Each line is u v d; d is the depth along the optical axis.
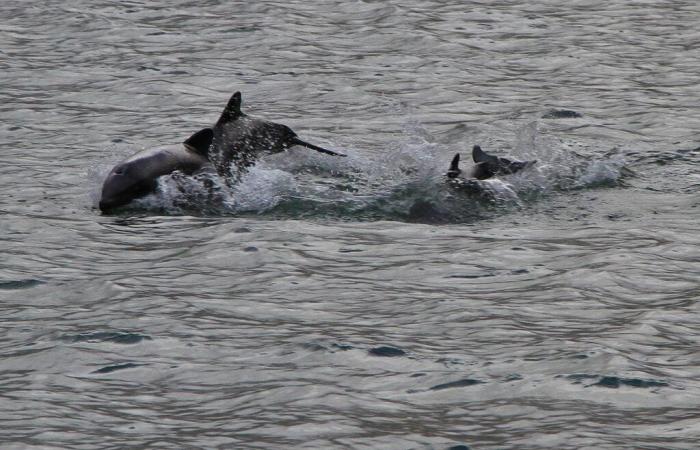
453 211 54.78
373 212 54.91
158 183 56.41
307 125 74.19
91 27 104.12
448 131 73.00
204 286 43.62
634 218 54.00
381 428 30.92
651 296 42.22
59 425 31.34
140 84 85.38
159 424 31.38
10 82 85.69
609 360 35.25
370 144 69.19
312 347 36.91
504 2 116.38
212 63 91.94
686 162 64.50
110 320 39.69
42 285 43.94
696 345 36.91
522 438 30.20
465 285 43.81
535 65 92.25
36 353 36.75
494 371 34.84
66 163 64.31
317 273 45.28
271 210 55.03
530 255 47.69
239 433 30.69
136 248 49.03
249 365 35.59
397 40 100.19
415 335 38.12
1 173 61.81
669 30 104.38
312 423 31.25
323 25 105.88
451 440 30.12
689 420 31.19
